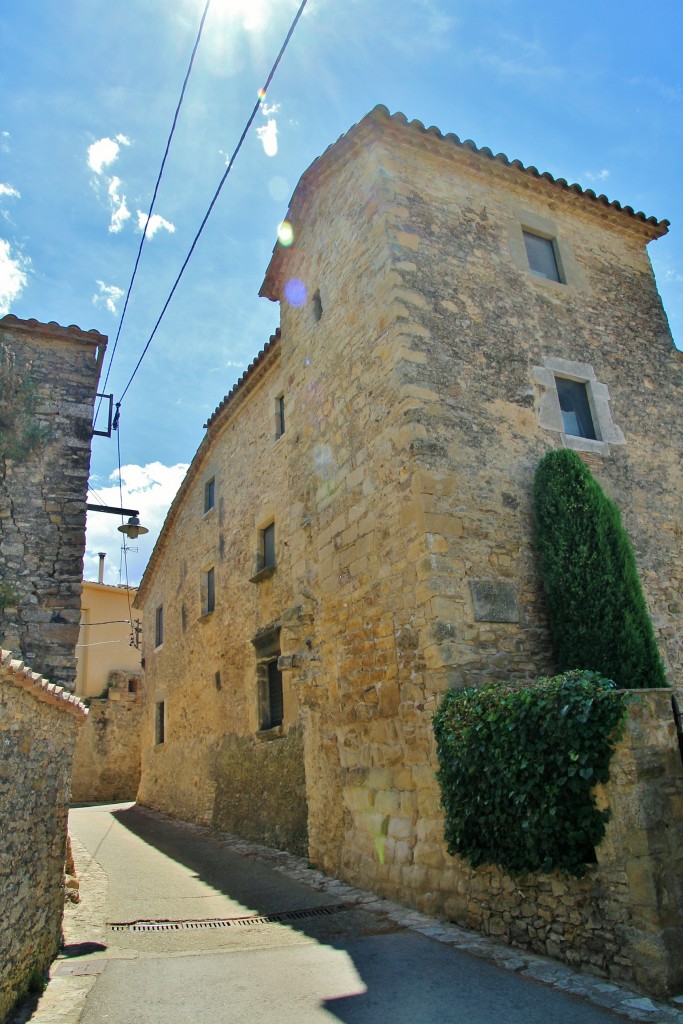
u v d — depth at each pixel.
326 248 9.14
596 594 6.44
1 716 4.00
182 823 13.59
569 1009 3.67
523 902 4.83
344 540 7.84
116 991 4.38
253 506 12.12
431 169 8.34
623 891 4.11
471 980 4.22
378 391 7.46
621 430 8.30
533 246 8.90
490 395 7.43
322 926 5.75
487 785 5.14
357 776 7.20
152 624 18.80
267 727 10.73
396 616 6.71
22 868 4.39
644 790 4.15
